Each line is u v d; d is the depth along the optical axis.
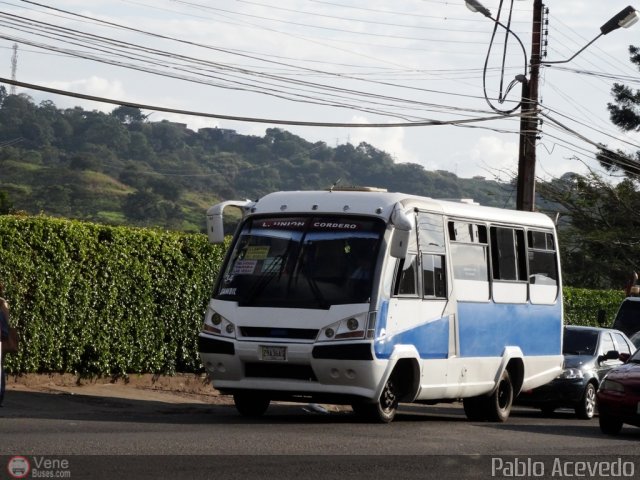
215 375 19.14
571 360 26.86
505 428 20.14
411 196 20.08
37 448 13.22
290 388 18.62
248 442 14.96
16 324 21.08
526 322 23.50
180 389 24.72
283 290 18.84
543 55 35.91
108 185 162.38
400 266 19.27
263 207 19.89
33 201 144.12
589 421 25.67
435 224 20.55
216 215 19.69
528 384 23.64
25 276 21.19
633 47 78.94
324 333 18.39
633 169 69.94
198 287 25.03
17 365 21.25
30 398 20.16
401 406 27.14
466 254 21.48
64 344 22.08
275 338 18.58
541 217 24.66
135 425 16.69
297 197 19.81
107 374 23.22
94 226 22.58
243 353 18.69
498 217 22.78
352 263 18.83
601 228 66.12
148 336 23.92
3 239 20.81
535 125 35.47
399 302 19.17
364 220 19.19
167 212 152.50
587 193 66.56
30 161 181.12
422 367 19.77
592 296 41.44
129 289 23.36
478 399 22.53
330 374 18.39
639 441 18.86
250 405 20.38
